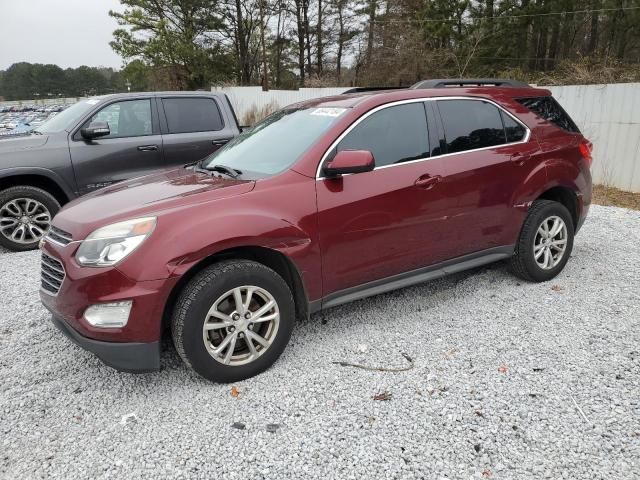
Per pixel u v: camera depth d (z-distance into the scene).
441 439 2.51
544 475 2.26
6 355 3.49
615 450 2.39
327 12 37.28
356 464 2.37
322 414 2.73
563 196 4.67
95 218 2.92
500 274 4.68
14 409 2.88
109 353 2.77
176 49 33.75
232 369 3.00
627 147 9.62
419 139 3.68
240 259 3.02
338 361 3.26
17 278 5.07
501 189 4.02
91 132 6.06
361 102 3.55
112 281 2.71
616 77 12.73
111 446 2.55
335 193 3.26
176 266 2.76
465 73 21.34
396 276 3.65
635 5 17.28
